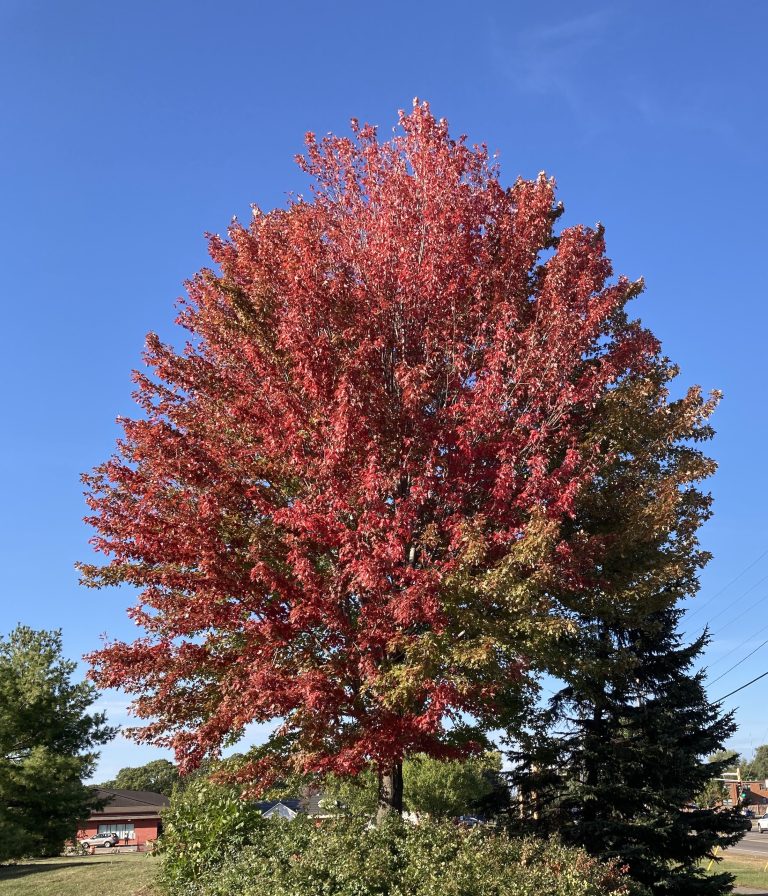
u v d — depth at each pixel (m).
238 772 11.77
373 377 11.57
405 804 39.38
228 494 11.73
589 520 12.48
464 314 12.21
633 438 12.27
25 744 35.59
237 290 13.45
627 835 15.55
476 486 11.30
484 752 13.17
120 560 11.77
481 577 10.18
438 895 8.39
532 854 9.62
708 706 18.03
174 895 12.49
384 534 10.59
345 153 13.54
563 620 10.19
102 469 12.09
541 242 13.14
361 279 12.59
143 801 71.62
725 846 16.86
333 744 10.87
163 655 11.33
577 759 16.34
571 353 11.51
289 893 9.37
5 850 28.62
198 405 12.67
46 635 37.72
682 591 12.22
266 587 11.23
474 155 13.54
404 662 10.54
